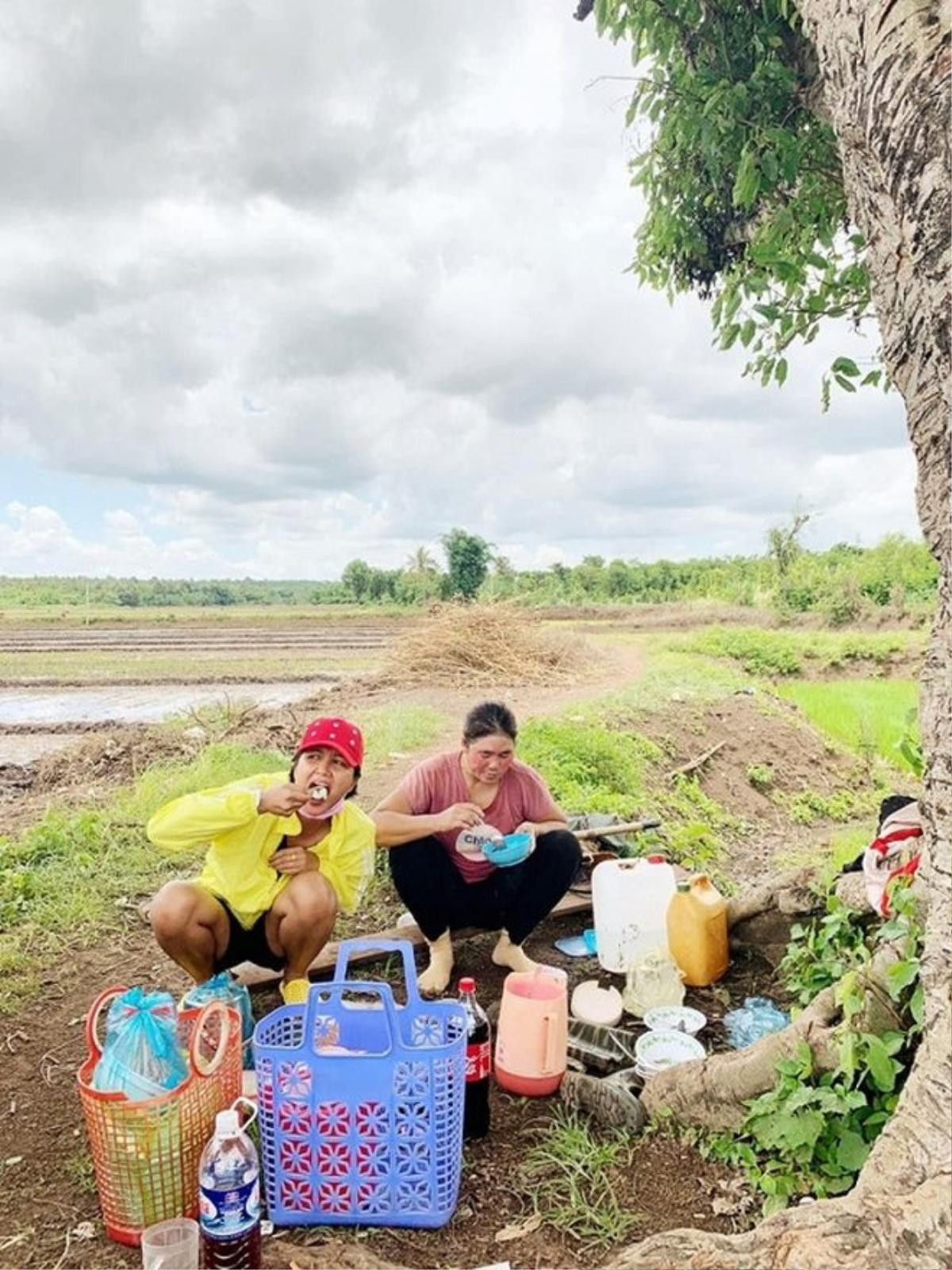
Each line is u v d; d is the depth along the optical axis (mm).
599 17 4688
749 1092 2934
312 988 2701
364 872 3721
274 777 3562
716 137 4383
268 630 33438
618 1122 3049
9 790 8734
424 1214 2586
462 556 36688
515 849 3918
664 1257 2176
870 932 3494
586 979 4375
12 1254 2473
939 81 2314
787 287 4805
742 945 4340
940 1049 2223
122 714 14398
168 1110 2459
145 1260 2273
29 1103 3205
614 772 8148
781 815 9453
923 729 2594
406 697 13000
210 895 3451
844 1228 2105
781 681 17016
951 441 2416
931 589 25547
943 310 2355
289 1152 2576
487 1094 3025
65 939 4559
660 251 5371
